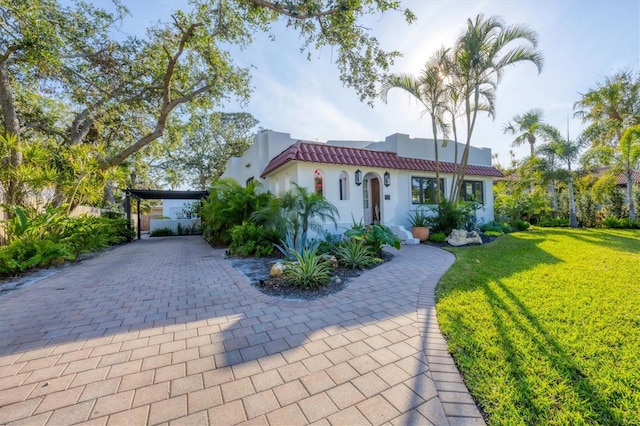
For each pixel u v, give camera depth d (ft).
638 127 47.67
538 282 16.75
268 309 13.62
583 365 8.36
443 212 38.81
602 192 53.31
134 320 12.47
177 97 49.78
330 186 35.40
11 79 37.70
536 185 60.54
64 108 54.39
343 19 28.84
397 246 25.86
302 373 8.32
